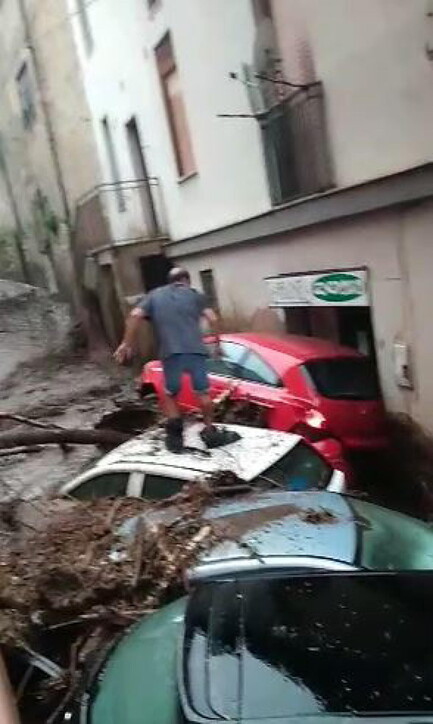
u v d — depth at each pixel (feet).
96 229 68.13
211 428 23.68
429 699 9.86
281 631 11.48
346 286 32.68
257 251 41.63
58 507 21.89
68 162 79.30
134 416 33.88
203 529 17.28
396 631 11.28
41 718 15.52
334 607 12.03
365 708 9.82
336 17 30.07
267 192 38.96
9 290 99.60
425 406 28.99
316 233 34.73
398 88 27.07
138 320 25.22
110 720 11.27
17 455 37.24
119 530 18.88
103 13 60.90
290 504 17.76
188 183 50.83
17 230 104.58
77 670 15.56
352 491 25.75
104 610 16.55
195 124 47.29
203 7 42.24
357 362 30.86
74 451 36.78
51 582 17.47
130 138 62.39
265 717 9.89
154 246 57.52
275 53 35.70
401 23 26.11
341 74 30.66
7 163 100.83
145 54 53.72
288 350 30.50
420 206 26.89
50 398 52.37
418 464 29.68
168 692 11.07
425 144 26.08
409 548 15.78
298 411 28.43
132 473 22.13
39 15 75.87
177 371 24.25
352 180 31.32
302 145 34.12
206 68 43.68
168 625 13.35
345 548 15.29
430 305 27.43
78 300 77.25
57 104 78.38
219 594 12.78
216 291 49.21
